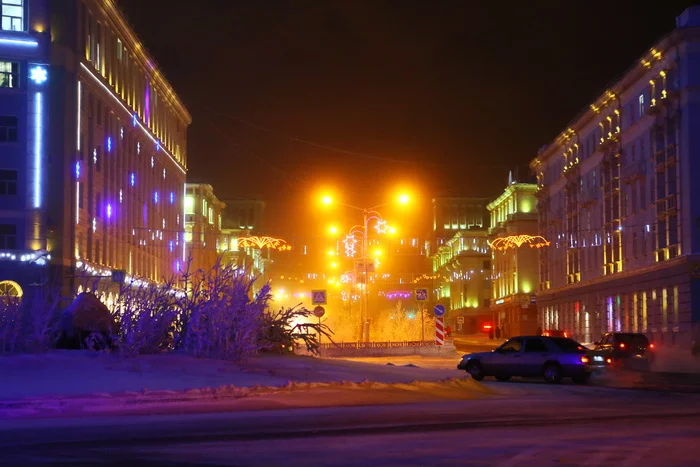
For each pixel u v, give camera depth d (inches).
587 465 406.0
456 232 5324.8
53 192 2050.9
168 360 853.8
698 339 1946.4
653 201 2279.8
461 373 1028.5
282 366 915.4
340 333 2519.7
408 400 764.0
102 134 2418.8
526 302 3917.3
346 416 624.1
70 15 2130.9
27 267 1996.8
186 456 436.1
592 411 669.9
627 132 2469.2
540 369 1111.0
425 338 2390.5
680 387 1005.8
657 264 2194.9
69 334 932.6
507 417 618.5
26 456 437.1
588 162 2908.5
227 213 5787.4
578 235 3014.3
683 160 2065.7
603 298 2706.7
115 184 2571.4
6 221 2021.4
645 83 2330.2
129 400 672.4
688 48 2052.2
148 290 1000.2
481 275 4958.2
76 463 416.2
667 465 404.5
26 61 2064.5
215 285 957.2
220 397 711.7
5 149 2043.6
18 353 854.5
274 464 411.8
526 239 3767.2
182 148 3730.3
